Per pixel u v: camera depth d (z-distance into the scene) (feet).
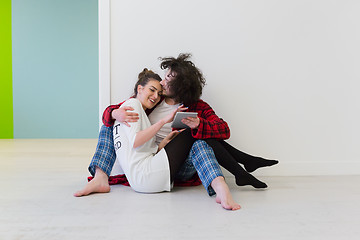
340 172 6.87
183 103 5.64
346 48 6.80
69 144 12.42
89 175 6.68
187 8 6.50
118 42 6.43
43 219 4.01
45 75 14.82
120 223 3.89
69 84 14.90
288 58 6.70
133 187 5.24
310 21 6.71
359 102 6.86
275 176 6.70
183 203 4.72
